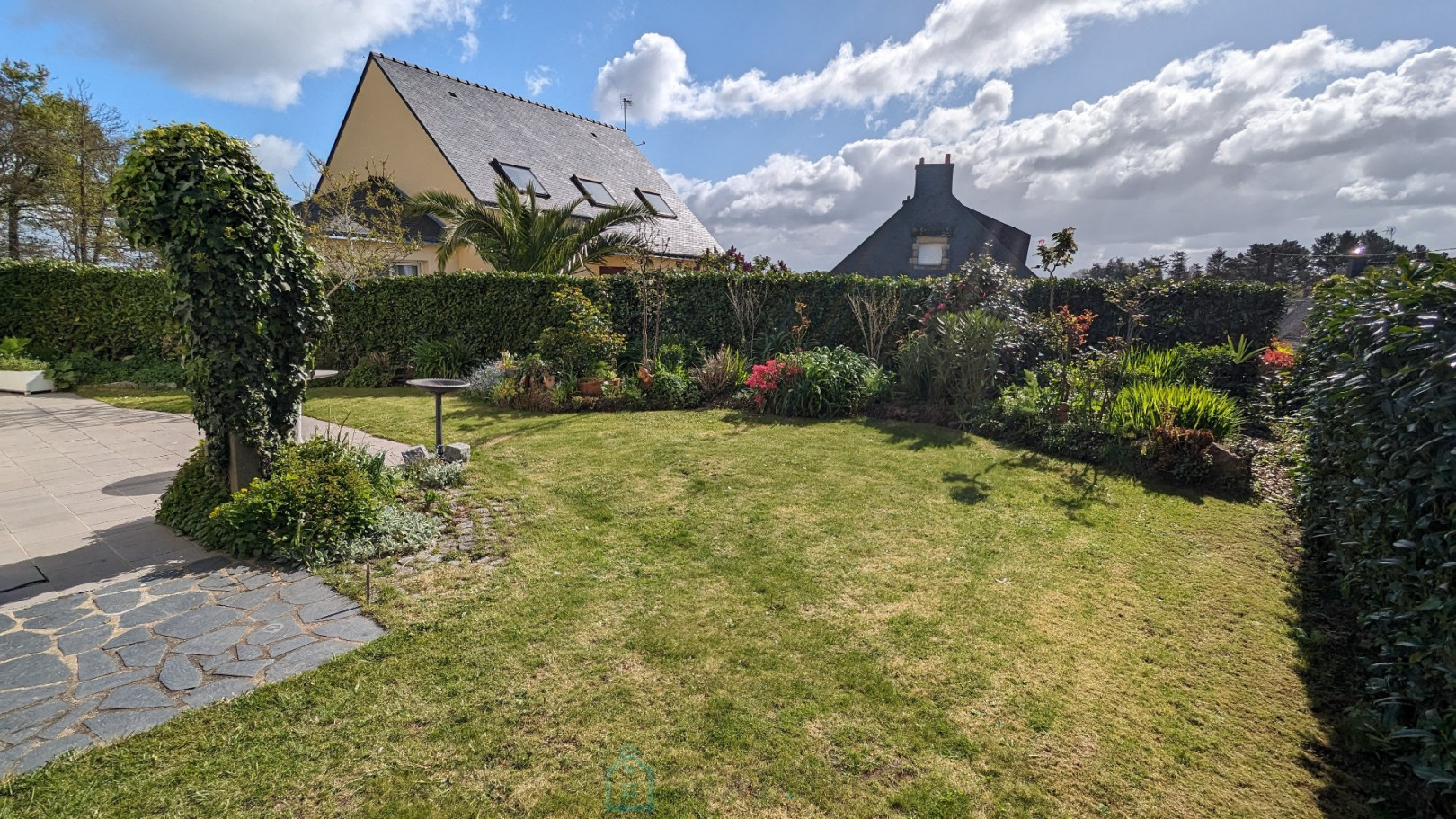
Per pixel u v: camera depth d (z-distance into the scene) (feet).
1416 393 6.47
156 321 39.42
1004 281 28.73
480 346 37.09
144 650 8.89
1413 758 6.38
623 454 20.22
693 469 18.56
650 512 15.10
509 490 16.56
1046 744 7.38
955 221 72.08
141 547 12.57
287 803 6.34
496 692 8.12
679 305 35.83
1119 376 22.79
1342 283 15.94
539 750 7.13
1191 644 9.63
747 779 6.78
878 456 20.18
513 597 10.75
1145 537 13.87
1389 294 7.98
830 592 11.07
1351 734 7.41
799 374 27.55
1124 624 10.18
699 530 13.97
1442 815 6.23
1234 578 11.90
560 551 12.75
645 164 72.28
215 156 12.92
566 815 6.27
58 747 6.93
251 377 13.65
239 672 8.40
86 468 18.97
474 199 45.34
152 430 24.61
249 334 13.52
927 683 8.48
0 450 21.33
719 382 30.60
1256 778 6.95
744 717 7.74
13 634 9.24
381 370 37.58
